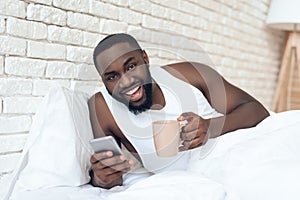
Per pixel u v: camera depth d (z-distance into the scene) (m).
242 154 1.07
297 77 2.90
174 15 1.84
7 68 1.16
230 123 1.25
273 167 0.97
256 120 1.31
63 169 1.10
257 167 1.00
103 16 1.47
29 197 1.03
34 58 1.23
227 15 2.28
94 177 1.13
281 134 1.13
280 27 2.72
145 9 1.66
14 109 1.19
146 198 0.93
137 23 1.63
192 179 1.02
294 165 0.96
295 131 1.16
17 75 1.19
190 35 1.96
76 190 1.07
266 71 2.89
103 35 1.48
